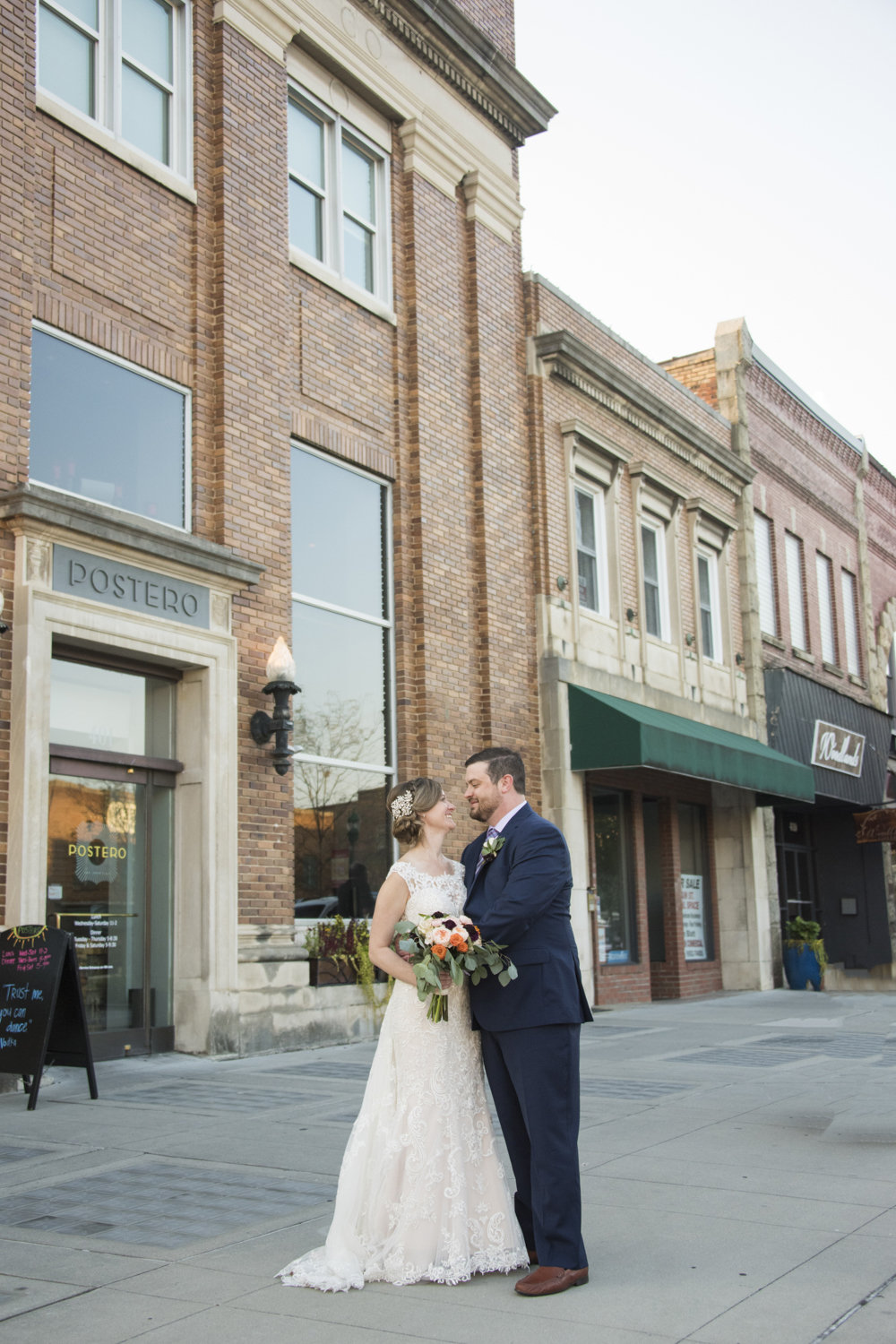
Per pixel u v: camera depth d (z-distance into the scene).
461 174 15.38
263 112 12.27
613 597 17.48
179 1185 5.61
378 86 14.05
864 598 27.39
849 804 24.36
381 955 4.46
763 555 23.06
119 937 10.08
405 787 4.76
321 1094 8.24
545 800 15.41
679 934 18.69
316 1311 3.92
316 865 12.06
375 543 13.51
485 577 14.77
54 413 9.98
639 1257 4.46
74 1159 6.18
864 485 28.42
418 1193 4.30
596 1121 7.32
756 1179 5.70
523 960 4.31
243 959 10.60
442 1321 3.81
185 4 11.75
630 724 15.12
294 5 12.79
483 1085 4.55
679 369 22.97
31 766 8.81
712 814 20.44
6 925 8.56
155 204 11.06
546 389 16.39
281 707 11.09
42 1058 7.73
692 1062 10.33
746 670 21.31
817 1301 3.92
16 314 9.45
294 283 12.60
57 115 10.16
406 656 13.45
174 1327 3.78
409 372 14.13
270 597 11.51
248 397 11.57
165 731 10.71
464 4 16.05
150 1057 10.01
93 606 9.50
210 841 10.47
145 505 10.70
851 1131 6.86
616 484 17.75
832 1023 13.83
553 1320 3.80
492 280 15.71
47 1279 4.26
